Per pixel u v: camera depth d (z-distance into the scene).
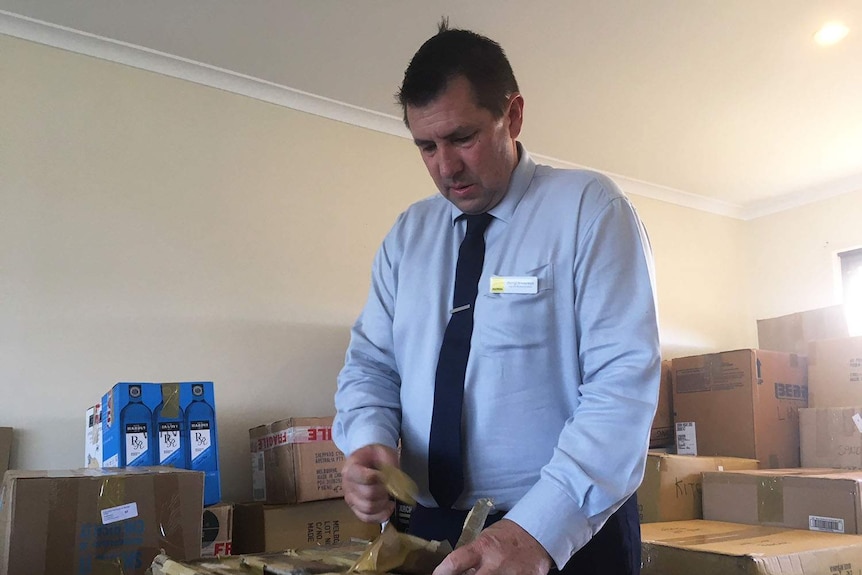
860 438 2.43
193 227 2.50
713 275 4.09
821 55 2.48
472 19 2.23
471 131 0.89
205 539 1.86
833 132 3.12
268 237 2.66
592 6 2.17
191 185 2.52
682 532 1.82
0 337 2.12
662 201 3.96
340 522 2.21
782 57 2.49
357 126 2.95
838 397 2.69
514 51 2.42
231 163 2.62
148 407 1.85
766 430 2.66
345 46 2.42
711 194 4.01
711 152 3.37
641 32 2.32
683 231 4.02
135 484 1.36
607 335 0.86
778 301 4.07
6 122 2.22
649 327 0.86
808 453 2.60
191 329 2.45
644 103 2.84
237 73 2.61
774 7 2.19
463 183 0.93
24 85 2.27
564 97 2.77
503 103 0.92
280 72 2.61
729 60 2.50
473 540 0.71
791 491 1.95
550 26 2.27
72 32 2.32
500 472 0.89
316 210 2.79
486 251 0.98
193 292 2.47
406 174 3.05
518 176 0.98
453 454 0.91
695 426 2.87
